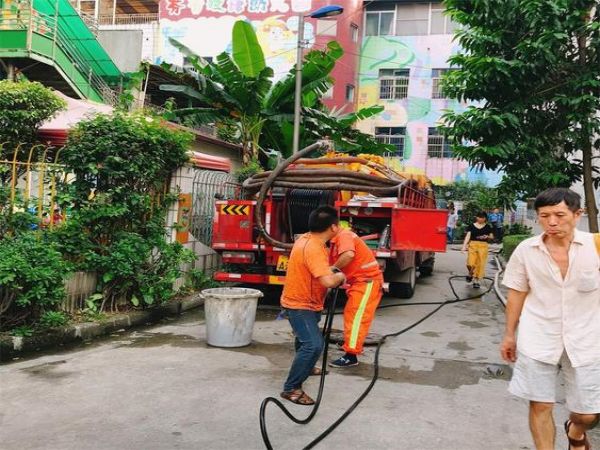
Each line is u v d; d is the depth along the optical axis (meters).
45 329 6.17
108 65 20.03
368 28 29.48
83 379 5.02
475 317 8.66
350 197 8.91
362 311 5.68
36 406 4.34
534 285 3.11
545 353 3.03
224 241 8.80
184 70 14.39
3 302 5.90
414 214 8.06
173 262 8.04
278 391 4.82
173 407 4.38
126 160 7.18
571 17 7.94
